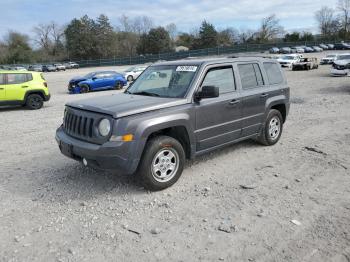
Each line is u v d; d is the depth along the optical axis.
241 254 3.21
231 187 4.75
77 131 4.64
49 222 3.93
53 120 10.96
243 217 3.89
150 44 91.62
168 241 3.47
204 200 4.36
